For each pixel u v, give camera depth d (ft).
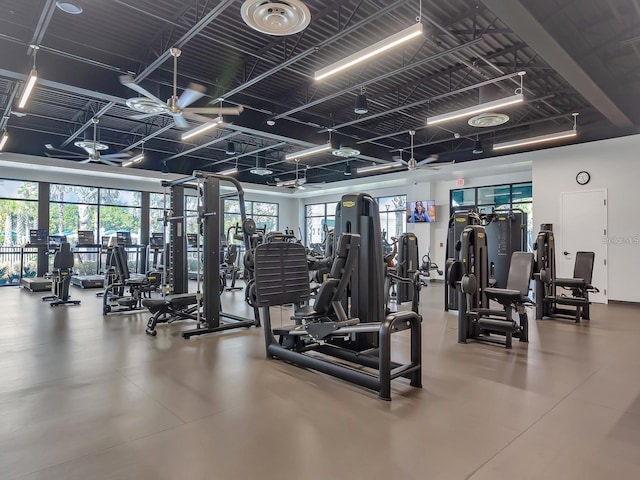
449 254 23.15
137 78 18.28
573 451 7.48
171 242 21.16
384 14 14.98
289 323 19.77
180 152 38.83
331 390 10.61
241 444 7.69
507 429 8.37
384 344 10.03
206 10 15.48
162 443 7.73
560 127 28.76
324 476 6.63
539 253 21.01
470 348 15.06
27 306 24.95
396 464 7.00
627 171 26.03
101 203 41.37
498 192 38.09
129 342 15.79
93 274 40.32
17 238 36.68
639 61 19.24
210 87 21.94
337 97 24.52
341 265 11.97
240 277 42.57
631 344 15.66
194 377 11.62
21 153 32.40
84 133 28.84
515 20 13.38
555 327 18.95
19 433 8.14
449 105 25.81
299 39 17.40
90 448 7.54
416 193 43.86
